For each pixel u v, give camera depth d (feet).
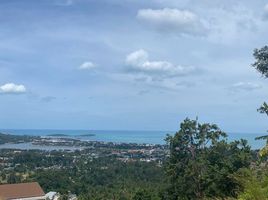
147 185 202.80
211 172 79.25
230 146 81.82
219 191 71.82
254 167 34.04
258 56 63.00
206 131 101.19
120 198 206.18
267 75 64.03
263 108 40.04
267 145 34.12
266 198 28.09
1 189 220.84
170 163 103.40
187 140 102.17
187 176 95.91
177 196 101.60
